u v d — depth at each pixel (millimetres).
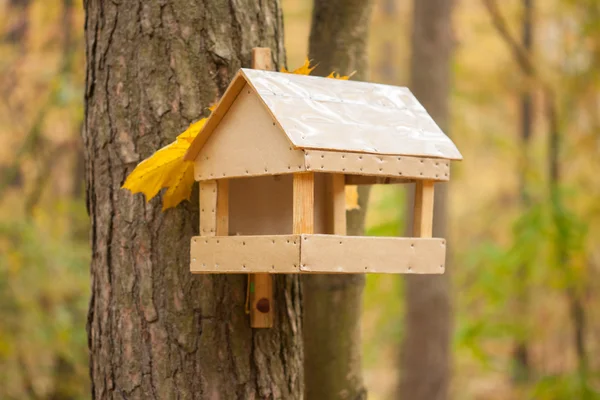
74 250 10508
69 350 10008
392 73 16672
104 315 3559
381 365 16922
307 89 3162
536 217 11203
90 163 3664
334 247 2959
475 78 14180
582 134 13008
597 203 12891
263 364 3504
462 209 16891
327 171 2936
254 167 3074
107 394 3523
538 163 13719
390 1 14773
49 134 11703
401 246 3148
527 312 13445
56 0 11570
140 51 3539
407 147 3141
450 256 9828
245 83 3100
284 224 3553
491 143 14531
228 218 3391
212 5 3545
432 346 9789
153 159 3188
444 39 9562
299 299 3697
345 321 4660
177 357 3430
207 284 3461
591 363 13391
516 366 15008
